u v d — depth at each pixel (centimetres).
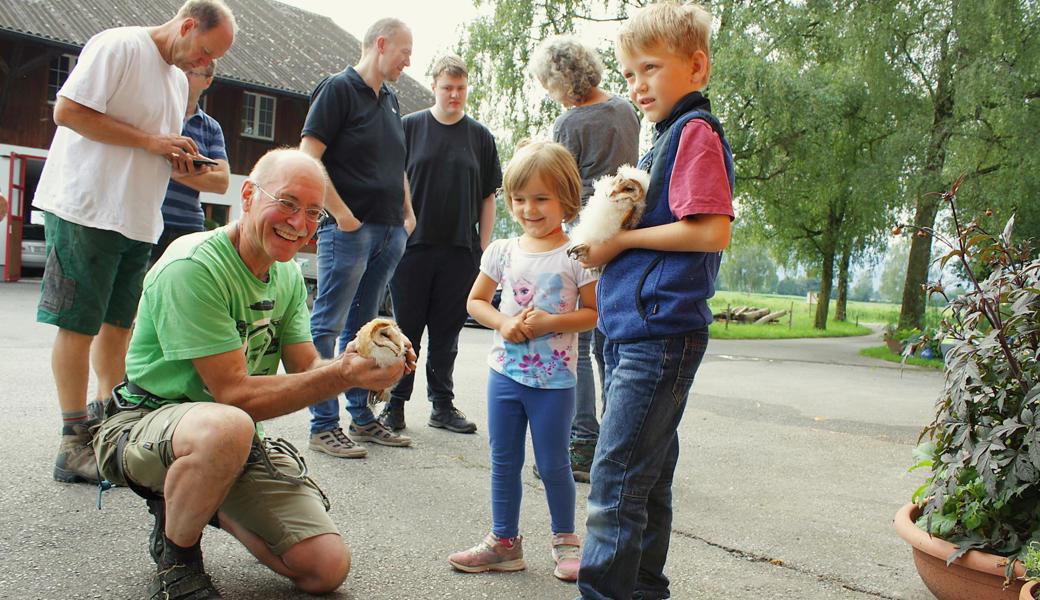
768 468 469
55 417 443
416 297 483
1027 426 247
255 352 264
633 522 219
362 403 443
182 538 227
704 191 210
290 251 246
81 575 244
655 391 217
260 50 2502
